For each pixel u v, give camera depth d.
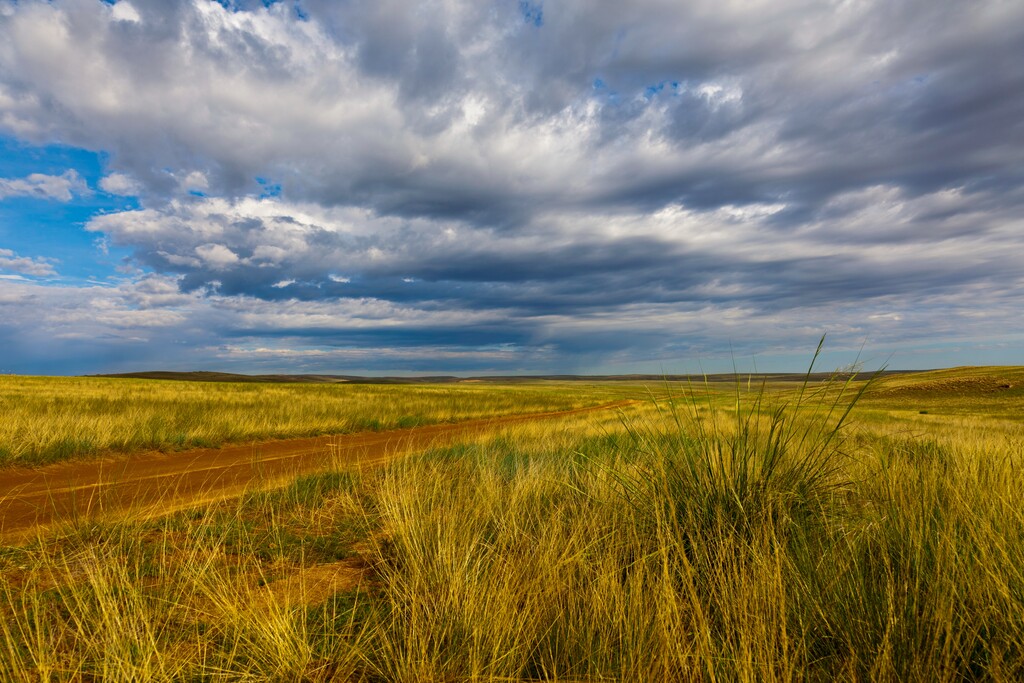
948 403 57.41
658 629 2.36
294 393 39.59
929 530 2.85
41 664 2.19
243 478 8.17
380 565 3.91
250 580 3.56
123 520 4.75
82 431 10.91
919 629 2.19
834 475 4.02
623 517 3.69
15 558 3.88
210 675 2.32
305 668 2.41
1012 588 2.36
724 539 2.98
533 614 2.65
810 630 2.38
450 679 2.33
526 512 4.49
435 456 8.42
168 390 34.94
